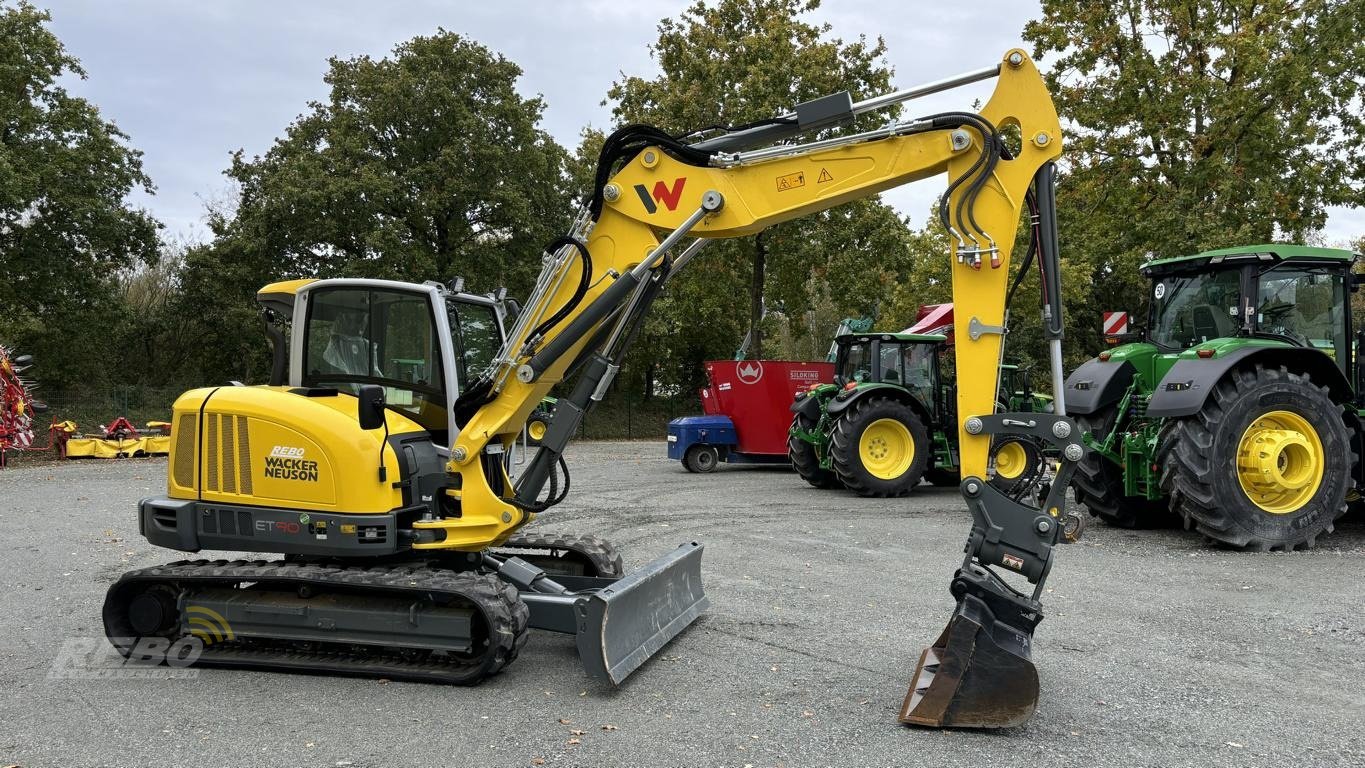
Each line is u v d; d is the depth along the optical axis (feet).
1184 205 52.47
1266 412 23.97
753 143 15.80
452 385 16.47
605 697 13.35
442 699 13.35
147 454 60.95
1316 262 26.53
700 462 49.93
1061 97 57.62
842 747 11.35
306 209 75.97
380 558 15.99
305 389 16.53
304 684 14.12
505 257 84.69
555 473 16.46
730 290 78.33
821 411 41.16
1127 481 26.91
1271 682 13.69
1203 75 52.90
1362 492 25.64
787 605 18.76
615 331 16.11
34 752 11.25
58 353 78.02
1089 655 15.08
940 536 27.37
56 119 71.41
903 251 72.33
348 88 80.94
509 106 82.74
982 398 13.85
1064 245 59.06
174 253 100.63
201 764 10.87
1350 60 52.16
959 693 11.86
